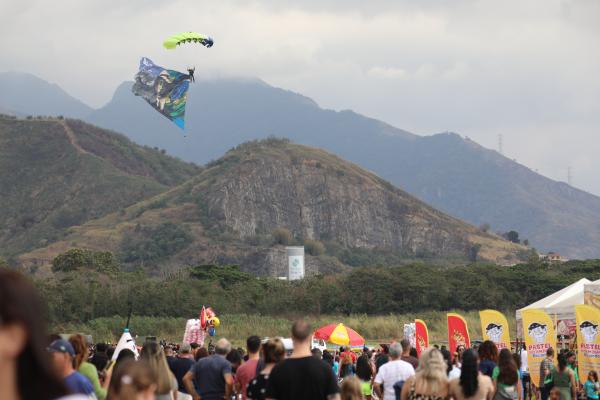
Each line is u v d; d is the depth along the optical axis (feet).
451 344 163.43
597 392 140.46
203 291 564.71
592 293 192.95
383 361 127.75
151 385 44.14
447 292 571.28
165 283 569.23
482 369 92.53
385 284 573.74
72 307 491.72
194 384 89.30
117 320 470.80
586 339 145.48
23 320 17.87
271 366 73.87
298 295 570.87
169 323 475.31
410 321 482.69
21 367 17.88
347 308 565.53
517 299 593.42
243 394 84.02
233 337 435.53
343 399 75.82
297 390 62.34
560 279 616.39
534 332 150.30
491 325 161.99
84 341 72.43
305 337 63.77
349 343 190.08
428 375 74.02
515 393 82.53
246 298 564.30
